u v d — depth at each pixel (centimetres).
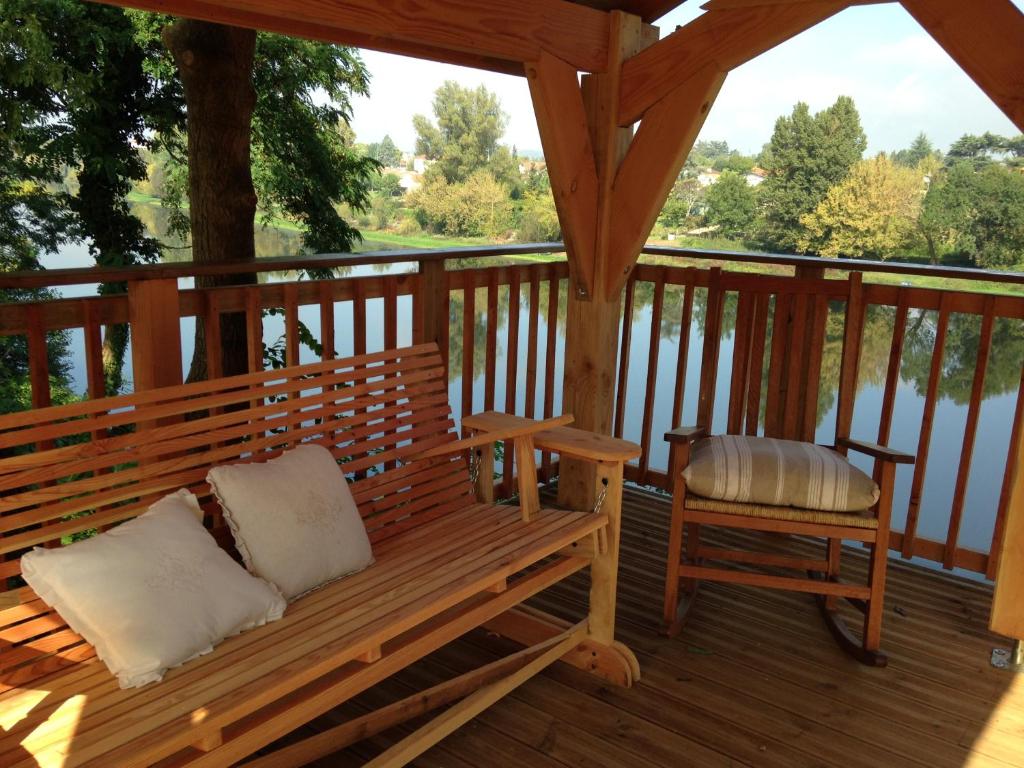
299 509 197
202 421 202
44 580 154
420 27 219
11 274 200
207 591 167
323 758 200
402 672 239
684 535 352
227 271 244
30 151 824
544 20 256
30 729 137
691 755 208
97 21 813
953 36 200
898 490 834
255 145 892
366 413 240
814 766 206
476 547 218
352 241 976
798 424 365
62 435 176
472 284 335
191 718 138
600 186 297
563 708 226
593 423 319
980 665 259
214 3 183
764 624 279
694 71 266
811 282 328
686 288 368
